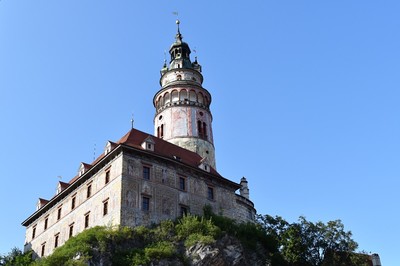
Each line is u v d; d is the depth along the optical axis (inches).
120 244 1739.7
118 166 1977.1
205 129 2817.4
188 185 2159.2
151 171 2044.8
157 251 1718.8
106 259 1647.4
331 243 2126.0
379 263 2642.7
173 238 1862.7
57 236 2239.2
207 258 1763.0
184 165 2171.5
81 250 1637.6
